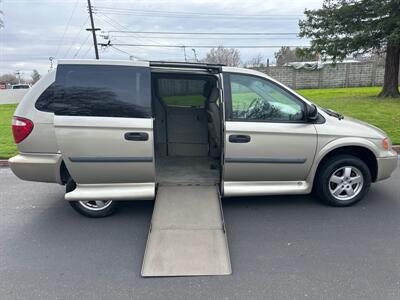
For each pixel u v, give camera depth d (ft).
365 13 41.37
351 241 10.43
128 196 11.82
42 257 9.82
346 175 12.84
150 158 11.41
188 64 11.81
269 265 9.21
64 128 10.93
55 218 12.59
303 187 12.71
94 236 11.11
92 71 11.20
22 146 11.54
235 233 11.10
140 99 11.26
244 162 11.93
